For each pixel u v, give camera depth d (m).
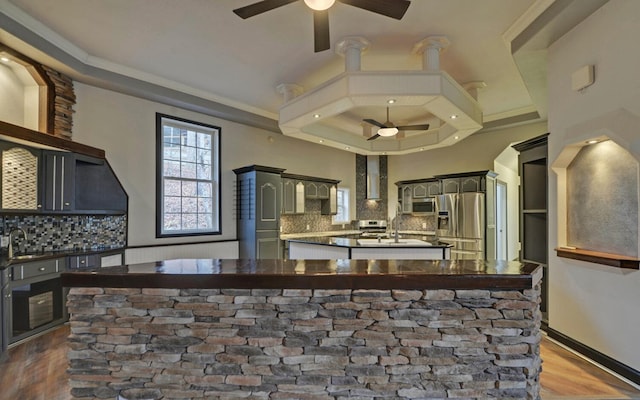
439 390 1.52
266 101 5.25
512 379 1.52
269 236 5.44
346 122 6.17
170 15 2.94
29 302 3.01
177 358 1.53
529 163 3.71
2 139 2.88
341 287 1.50
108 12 2.90
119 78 3.96
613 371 2.34
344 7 2.75
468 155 6.50
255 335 1.52
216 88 4.68
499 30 3.13
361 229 7.94
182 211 4.95
